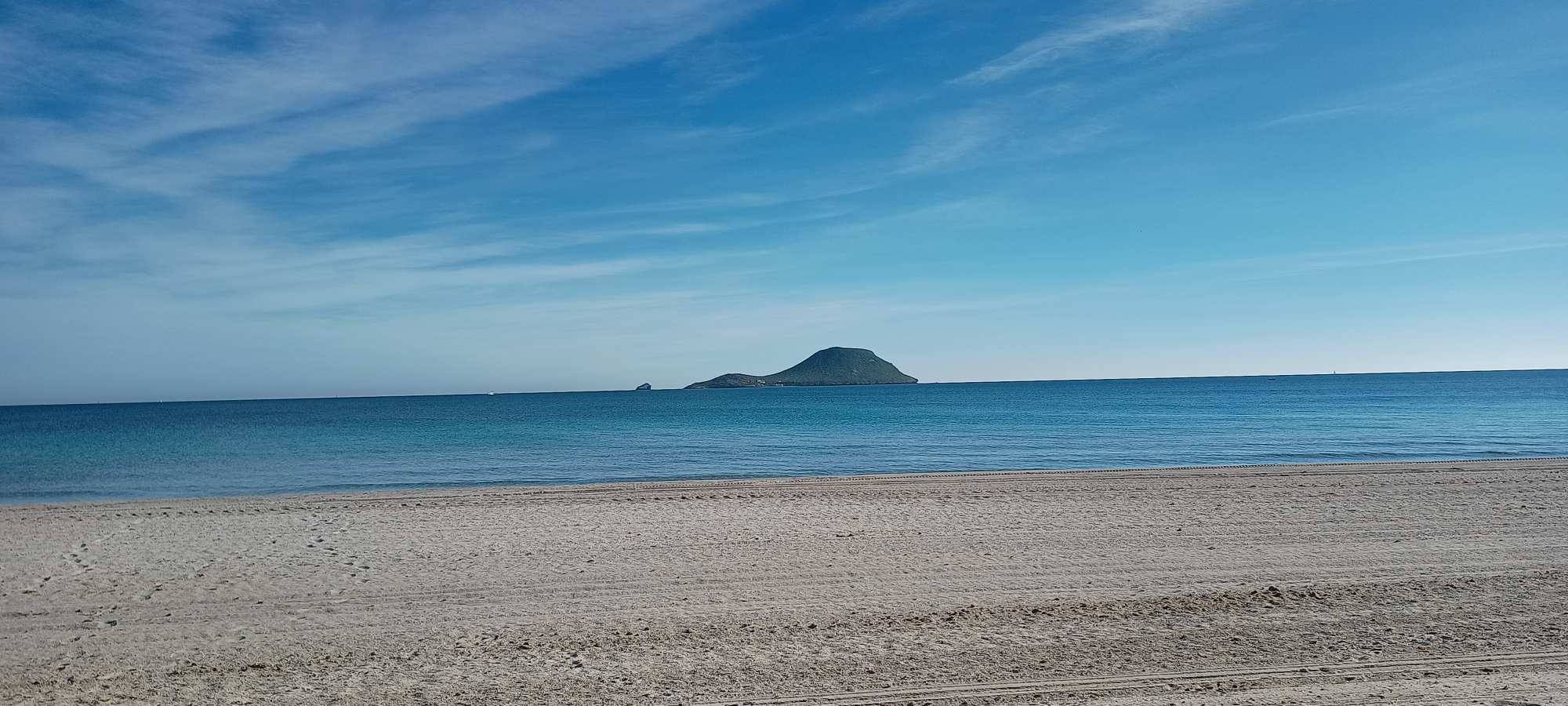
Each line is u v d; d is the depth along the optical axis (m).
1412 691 6.21
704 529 14.39
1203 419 54.53
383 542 13.51
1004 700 6.37
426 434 51.47
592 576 11.12
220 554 12.73
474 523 15.12
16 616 9.45
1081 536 13.45
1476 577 10.15
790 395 173.00
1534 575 10.20
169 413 111.56
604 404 132.38
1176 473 21.77
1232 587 10.12
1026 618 8.62
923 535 13.63
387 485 25.61
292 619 9.23
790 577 10.90
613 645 7.99
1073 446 35.56
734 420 65.25
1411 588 9.61
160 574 11.44
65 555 12.76
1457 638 7.70
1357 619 8.37
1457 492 17.44
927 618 8.70
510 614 9.34
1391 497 16.94
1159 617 8.59
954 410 76.19
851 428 52.06
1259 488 18.50
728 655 7.60
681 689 6.76
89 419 90.31
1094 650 7.58
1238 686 6.53
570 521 15.30
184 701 6.69
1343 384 183.62
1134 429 45.69
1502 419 49.09
